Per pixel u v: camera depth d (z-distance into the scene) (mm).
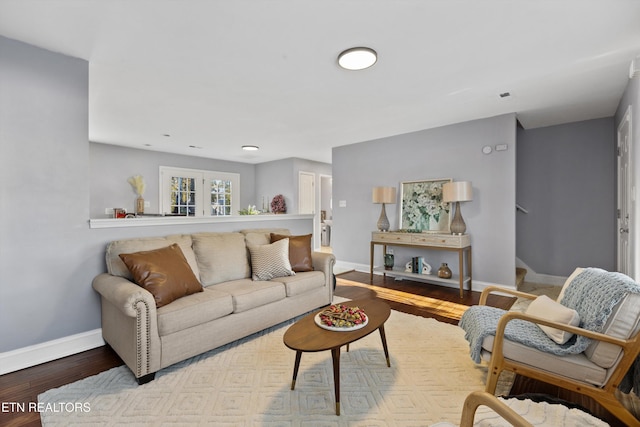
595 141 4023
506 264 3801
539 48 2256
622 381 1593
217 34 2059
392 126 4324
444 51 2291
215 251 2869
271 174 7391
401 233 4320
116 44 2174
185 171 6492
